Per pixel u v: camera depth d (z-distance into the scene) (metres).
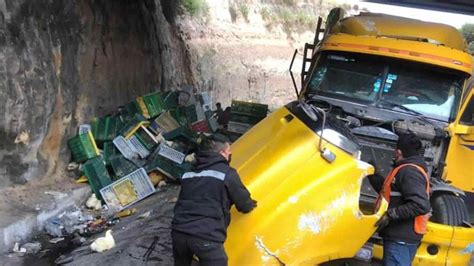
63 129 8.33
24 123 7.22
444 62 6.41
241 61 25.88
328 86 6.99
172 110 10.51
